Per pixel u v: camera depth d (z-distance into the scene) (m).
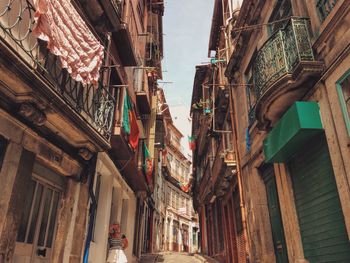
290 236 6.52
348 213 4.55
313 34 5.71
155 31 18.22
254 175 8.76
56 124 5.51
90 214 7.11
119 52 9.30
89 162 7.03
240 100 10.38
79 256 6.48
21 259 5.11
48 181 5.95
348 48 4.66
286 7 7.45
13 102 4.64
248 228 9.05
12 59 3.88
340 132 4.83
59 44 4.79
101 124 6.77
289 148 6.18
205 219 20.59
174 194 34.59
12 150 4.69
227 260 12.59
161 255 18.39
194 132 24.20
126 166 10.16
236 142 10.48
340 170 4.79
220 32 14.48
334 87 5.01
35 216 5.55
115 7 7.59
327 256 5.32
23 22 4.73
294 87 5.78
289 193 6.71
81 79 5.36
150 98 15.68
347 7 4.70
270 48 6.42
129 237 11.88
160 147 19.53
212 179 14.77
